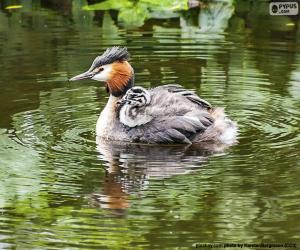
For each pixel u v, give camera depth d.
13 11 20.84
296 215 10.11
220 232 9.68
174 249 9.28
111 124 13.22
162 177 11.39
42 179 11.30
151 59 17.19
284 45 18.05
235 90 15.35
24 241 9.50
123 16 20.36
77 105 14.63
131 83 13.98
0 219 10.10
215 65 16.77
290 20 20.05
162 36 18.83
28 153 12.28
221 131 13.03
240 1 21.47
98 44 18.08
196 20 20.08
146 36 18.83
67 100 14.88
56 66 16.61
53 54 17.34
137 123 13.03
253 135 13.10
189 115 13.03
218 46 18.05
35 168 11.69
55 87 15.50
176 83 15.67
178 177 11.38
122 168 11.74
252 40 18.48
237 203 10.48
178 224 9.91
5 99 14.77
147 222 9.98
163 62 16.98
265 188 10.94
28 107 14.41
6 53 17.47
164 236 9.59
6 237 9.62
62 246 9.37
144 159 12.16
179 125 12.90
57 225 9.91
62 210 10.34
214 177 11.36
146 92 13.09
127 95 13.20
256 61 16.98
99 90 15.50
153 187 11.04
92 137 13.13
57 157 12.15
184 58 17.25
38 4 21.59
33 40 18.38
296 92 15.23
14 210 10.39
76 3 21.47
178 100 13.29
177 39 18.62
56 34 18.88
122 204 10.48
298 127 13.45
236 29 19.42
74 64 16.73
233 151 12.45
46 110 14.27
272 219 10.02
